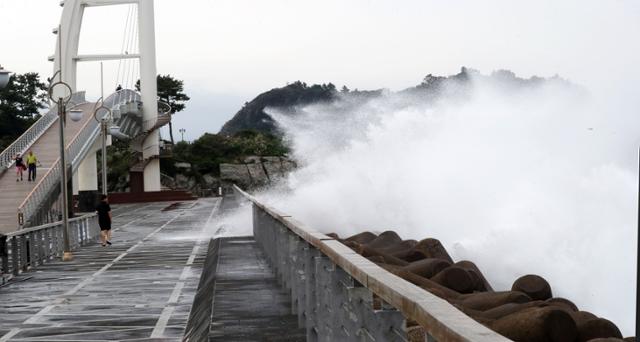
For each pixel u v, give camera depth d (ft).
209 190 443.32
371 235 65.26
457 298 29.43
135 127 369.09
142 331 44.24
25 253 80.84
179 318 48.70
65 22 337.11
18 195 158.20
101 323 47.32
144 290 62.75
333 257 20.74
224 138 492.54
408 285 13.76
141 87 383.45
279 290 45.39
